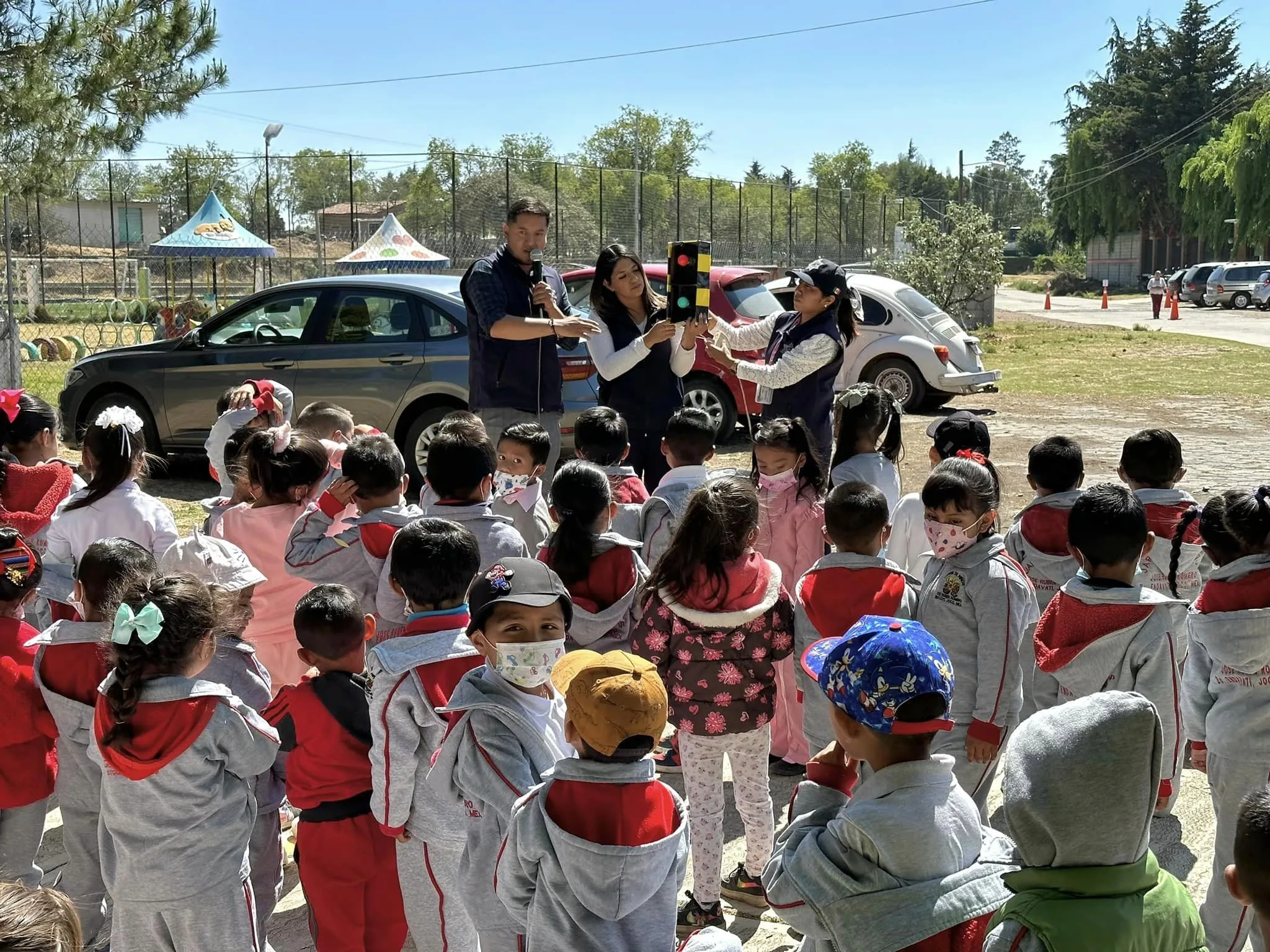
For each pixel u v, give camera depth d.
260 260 36.16
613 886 2.28
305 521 3.80
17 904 1.59
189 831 2.80
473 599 2.71
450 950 3.01
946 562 3.43
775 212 36.22
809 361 5.26
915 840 2.01
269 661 4.12
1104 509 3.28
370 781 3.06
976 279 28.67
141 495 4.13
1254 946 3.00
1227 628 3.10
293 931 3.62
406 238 24.56
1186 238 65.75
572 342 8.80
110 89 14.09
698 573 3.36
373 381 9.27
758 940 3.45
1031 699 3.96
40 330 27.08
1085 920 1.79
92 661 3.28
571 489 3.65
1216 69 68.38
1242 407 14.79
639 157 64.94
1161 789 3.82
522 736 2.66
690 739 3.46
